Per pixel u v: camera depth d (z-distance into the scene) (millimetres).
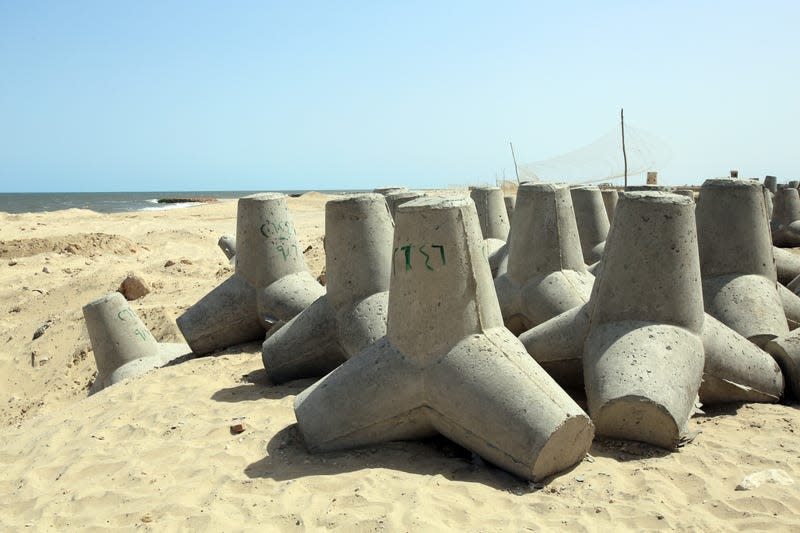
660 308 4410
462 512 3340
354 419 4094
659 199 4414
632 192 4543
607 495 3488
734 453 3912
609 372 4137
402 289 4051
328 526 3273
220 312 6535
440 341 3967
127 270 13234
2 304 12297
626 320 4457
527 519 3285
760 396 4766
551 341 4762
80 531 3447
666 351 4211
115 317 7164
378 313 5164
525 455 3605
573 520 3254
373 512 3352
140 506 3604
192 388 5516
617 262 4516
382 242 5309
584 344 4598
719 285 5691
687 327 4441
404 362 4035
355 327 5172
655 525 3225
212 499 3596
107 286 12211
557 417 3609
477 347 3941
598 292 4605
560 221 6199
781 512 3309
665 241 4391
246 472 3910
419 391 3982
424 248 3967
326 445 4109
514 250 6367
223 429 4504
